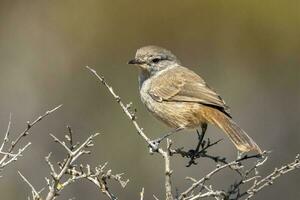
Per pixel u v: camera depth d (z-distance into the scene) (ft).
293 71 64.13
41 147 60.13
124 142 60.34
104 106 62.44
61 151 60.34
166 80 33.68
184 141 59.93
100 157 59.93
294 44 63.00
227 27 62.85
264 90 64.64
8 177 56.24
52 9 63.98
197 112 32.24
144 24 62.80
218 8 62.49
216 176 58.65
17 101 62.39
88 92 63.16
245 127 64.28
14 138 60.70
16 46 64.03
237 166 25.94
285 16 62.34
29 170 57.88
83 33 63.52
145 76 35.09
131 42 62.90
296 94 64.54
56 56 63.77
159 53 34.86
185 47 63.21
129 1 62.69
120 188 58.54
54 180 25.46
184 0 62.44
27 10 64.18
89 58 63.57
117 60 63.21
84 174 25.76
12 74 63.26
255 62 63.82
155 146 26.94
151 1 62.44
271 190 57.88
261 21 62.54
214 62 63.67
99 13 63.36
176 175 59.36
